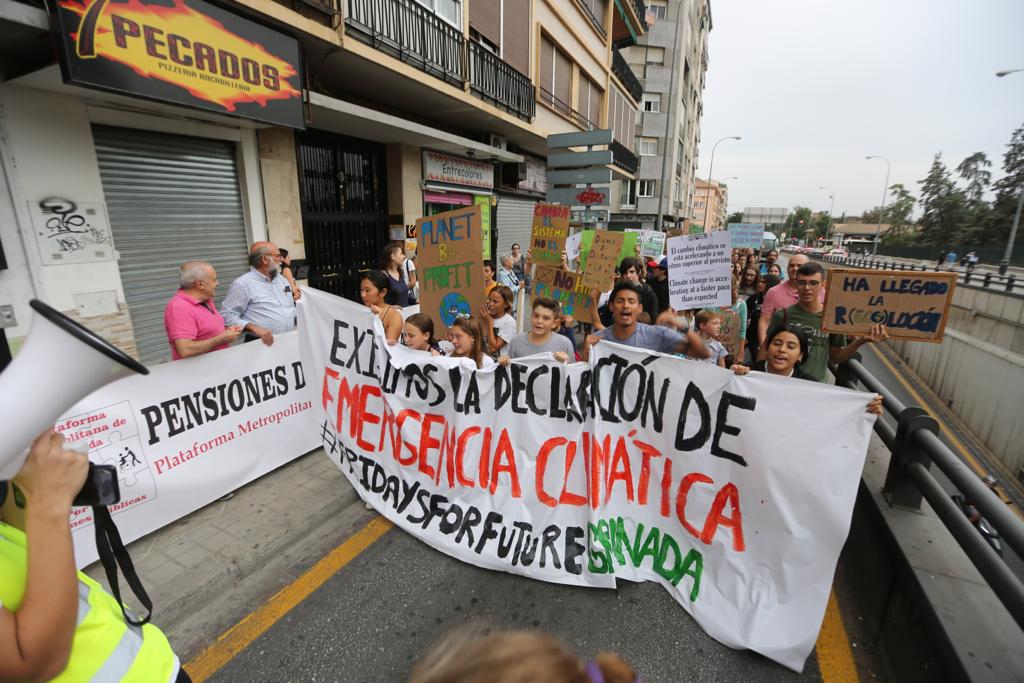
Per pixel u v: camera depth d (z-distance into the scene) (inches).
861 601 102.1
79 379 36.9
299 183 317.1
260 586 106.6
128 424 116.0
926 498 89.5
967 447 291.1
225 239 257.9
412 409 123.6
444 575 109.2
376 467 132.8
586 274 210.2
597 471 103.1
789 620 86.0
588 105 717.3
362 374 132.9
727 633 89.4
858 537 111.3
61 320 35.4
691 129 2006.6
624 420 105.7
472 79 407.5
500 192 575.8
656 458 103.0
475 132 502.9
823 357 153.5
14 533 41.4
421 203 426.9
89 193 192.1
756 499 91.8
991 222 1752.0
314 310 140.9
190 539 119.0
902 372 444.1
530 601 101.0
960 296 418.0
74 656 40.4
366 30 287.7
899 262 1397.6
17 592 38.1
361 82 332.2
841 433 86.1
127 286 213.6
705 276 170.7
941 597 75.5
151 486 120.2
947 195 2095.2
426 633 93.5
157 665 46.7
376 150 388.2
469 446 115.6
